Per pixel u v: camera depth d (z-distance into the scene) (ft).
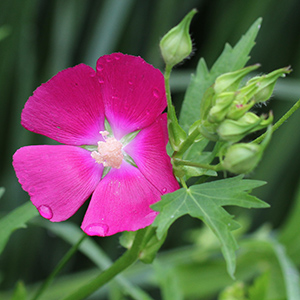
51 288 2.06
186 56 1.59
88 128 1.66
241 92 1.57
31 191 1.61
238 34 2.31
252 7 2.28
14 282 2.17
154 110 1.63
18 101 2.14
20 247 2.15
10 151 2.14
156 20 2.23
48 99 1.63
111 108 1.65
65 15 2.16
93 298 2.05
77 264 2.33
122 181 1.64
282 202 2.48
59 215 1.62
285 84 2.13
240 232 2.12
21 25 2.12
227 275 2.10
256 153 1.53
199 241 2.09
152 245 1.66
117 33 2.13
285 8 2.30
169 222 1.57
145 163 1.63
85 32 2.19
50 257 2.28
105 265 1.89
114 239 2.26
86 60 2.14
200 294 2.10
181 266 2.09
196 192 1.59
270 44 2.37
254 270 2.10
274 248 1.94
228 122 1.55
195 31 2.40
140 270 2.08
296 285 1.86
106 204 1.63
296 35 2.38
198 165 1.59
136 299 1.85
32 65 2.15
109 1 2.13
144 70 1.62
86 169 1.65
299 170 2.46
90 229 1.61
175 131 1.60
